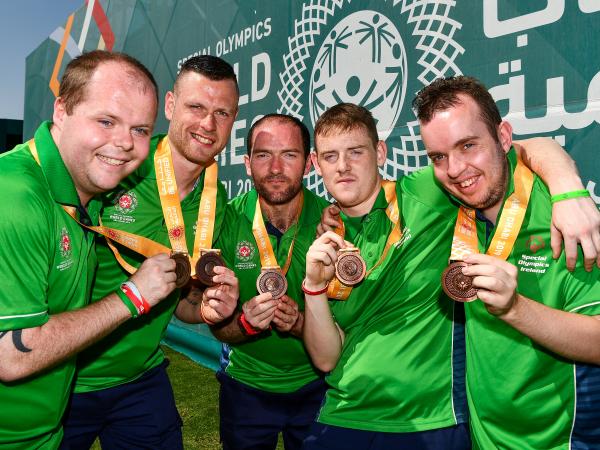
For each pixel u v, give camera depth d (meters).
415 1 2.98
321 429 1.70
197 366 4.63
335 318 1.78
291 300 2.07
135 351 1.96
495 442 1.50
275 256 2.20
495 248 1.48
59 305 1.48
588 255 1.29
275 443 2.38
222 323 2.13
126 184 1.98
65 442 1.91
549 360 1.42
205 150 2.00
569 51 2.32
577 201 1.35
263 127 2.14
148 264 1.52
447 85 1.48
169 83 5.55
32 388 1.42
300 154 2.14
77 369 1.89
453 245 1.59
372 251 1.73
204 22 4.96
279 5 4.02
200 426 3.22
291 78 3.89
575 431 1.42
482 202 1.49
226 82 2.00
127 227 1.98
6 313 1.27
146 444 2.03
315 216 2.24
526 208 1.48
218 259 1.93
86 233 1.60
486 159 1.44
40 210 1.35
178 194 2.03
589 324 1.30
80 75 1.43
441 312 1.67
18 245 1.29
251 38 4.33
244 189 4.38
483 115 1.45
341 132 1.70
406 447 1.59
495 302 1.24
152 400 2.05
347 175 1.71
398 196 1.80
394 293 1.68
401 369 1.61
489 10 2.64
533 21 2.46
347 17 3.43
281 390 2.30
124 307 1.46
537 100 2.45
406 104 3.04
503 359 1.46
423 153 2.94
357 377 1.65
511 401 1.45
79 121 1.42
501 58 2.60
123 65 1.46
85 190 1.55
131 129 1.47
